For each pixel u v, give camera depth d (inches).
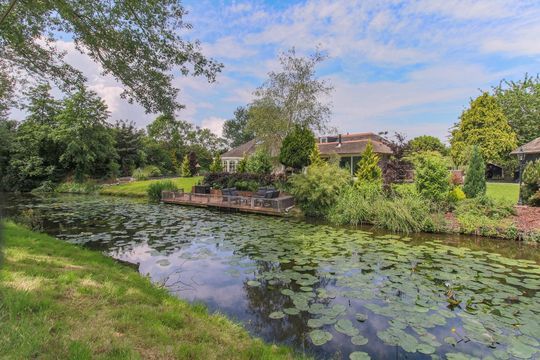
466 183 456.1
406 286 190.5
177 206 581.0
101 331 93.5
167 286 189.0
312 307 161.3
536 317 150.8
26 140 869.8
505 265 234.2
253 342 115.3
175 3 224.7
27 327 86.7
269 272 217.2
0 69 297.4
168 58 250.1
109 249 274.2
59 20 234.7
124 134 1261.1
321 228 381.4
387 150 839.1
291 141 625.3
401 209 370.3
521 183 408.8
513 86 1074.7
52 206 564.4
